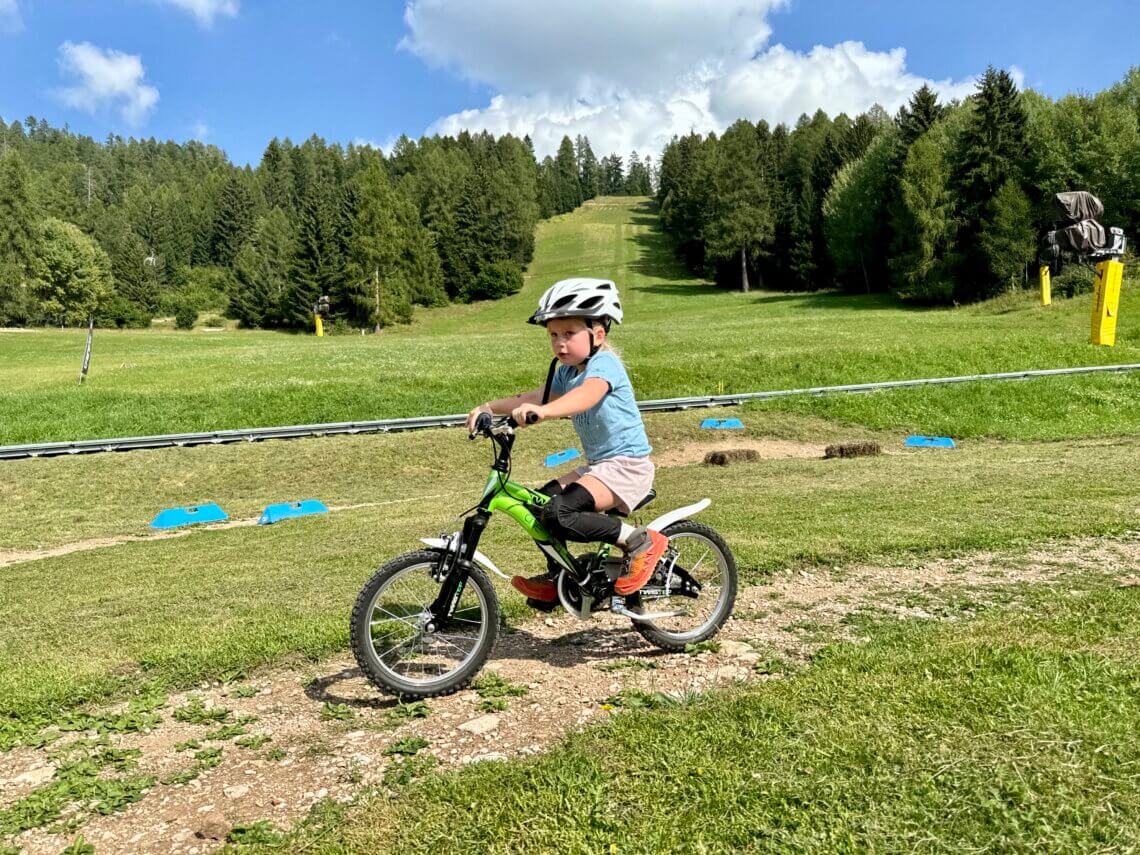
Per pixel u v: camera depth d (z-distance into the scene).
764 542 7.13
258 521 13.15
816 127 103.06
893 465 14.12
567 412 3.89
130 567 8.57
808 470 13.91
